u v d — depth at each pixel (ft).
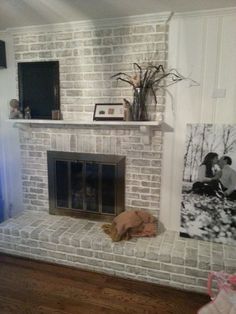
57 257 8.43
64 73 8.99
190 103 7.97
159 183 8.60
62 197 9.86
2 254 9.02
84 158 9.24
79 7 7.16
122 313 6.41
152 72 8.02
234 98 7.56
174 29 7.73
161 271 7.39
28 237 8.63
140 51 8.07
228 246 7.76
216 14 7.30
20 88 9.52
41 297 6.94
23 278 7.73
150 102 8.23
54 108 9.28
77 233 8.45
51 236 8.33
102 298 6.92
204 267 6.95
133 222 8.16
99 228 8.83
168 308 6.57
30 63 9.27
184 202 8.23
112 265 7.84
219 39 7.42
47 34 8.90
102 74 8.59
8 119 9.40
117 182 8.93
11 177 10.55
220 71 7.57
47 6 7.12
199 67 7.72
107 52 8.41
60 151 9.52
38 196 10.19
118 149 8.82
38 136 9.73
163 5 7.01
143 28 7.89
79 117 9.09
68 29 8.63
